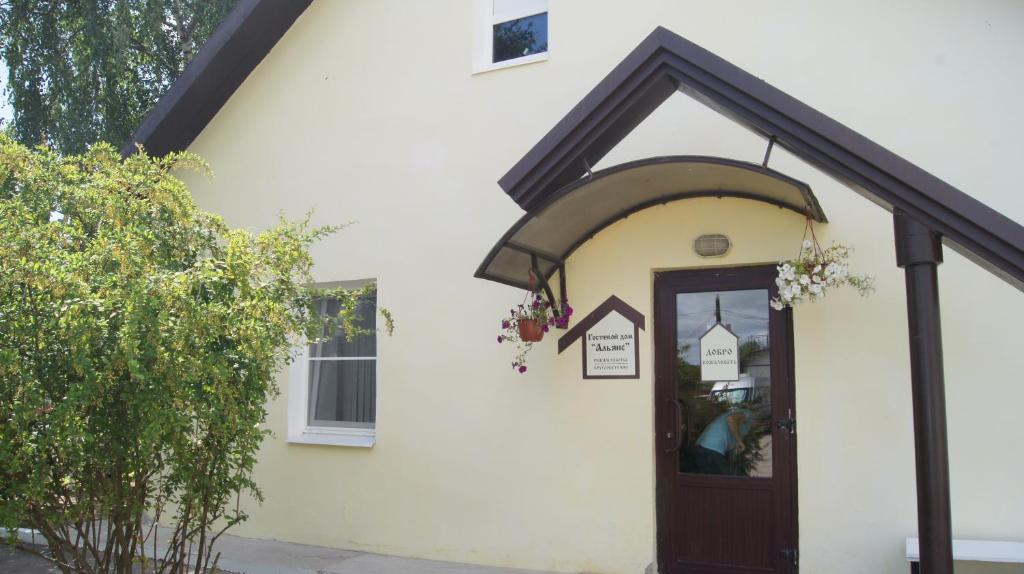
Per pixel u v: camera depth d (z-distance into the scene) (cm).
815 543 570
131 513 455
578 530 650
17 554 735
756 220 607
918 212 402
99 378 400
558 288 672
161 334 393
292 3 817
